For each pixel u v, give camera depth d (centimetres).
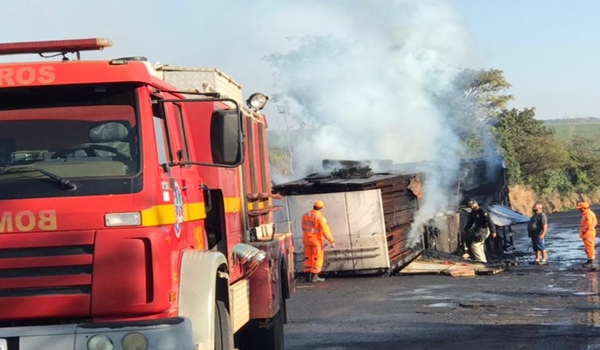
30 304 600
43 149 636
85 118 640
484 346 1066
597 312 1355
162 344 583
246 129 1024
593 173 6241
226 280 748
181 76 911
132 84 641
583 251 2727
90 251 605
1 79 629
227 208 859
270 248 956
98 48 680
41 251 605
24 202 609
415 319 1330
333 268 2106
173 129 706
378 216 2080
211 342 646
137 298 600
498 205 2916
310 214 2027
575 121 11581
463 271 2078
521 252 2803
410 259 2250
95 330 582
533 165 5912
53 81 630
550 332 1162
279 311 1021
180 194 685
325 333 1211
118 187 615
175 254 653
